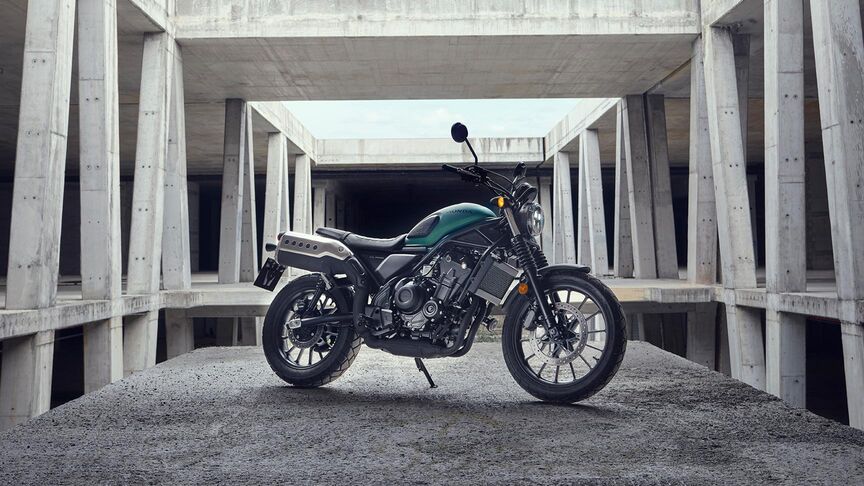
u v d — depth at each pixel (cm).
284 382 418
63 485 229
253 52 1208
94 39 877
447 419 320
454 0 1122
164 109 1095
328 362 397
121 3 972
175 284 1184
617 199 1702
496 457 257
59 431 301
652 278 1545
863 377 679
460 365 477
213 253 3338
